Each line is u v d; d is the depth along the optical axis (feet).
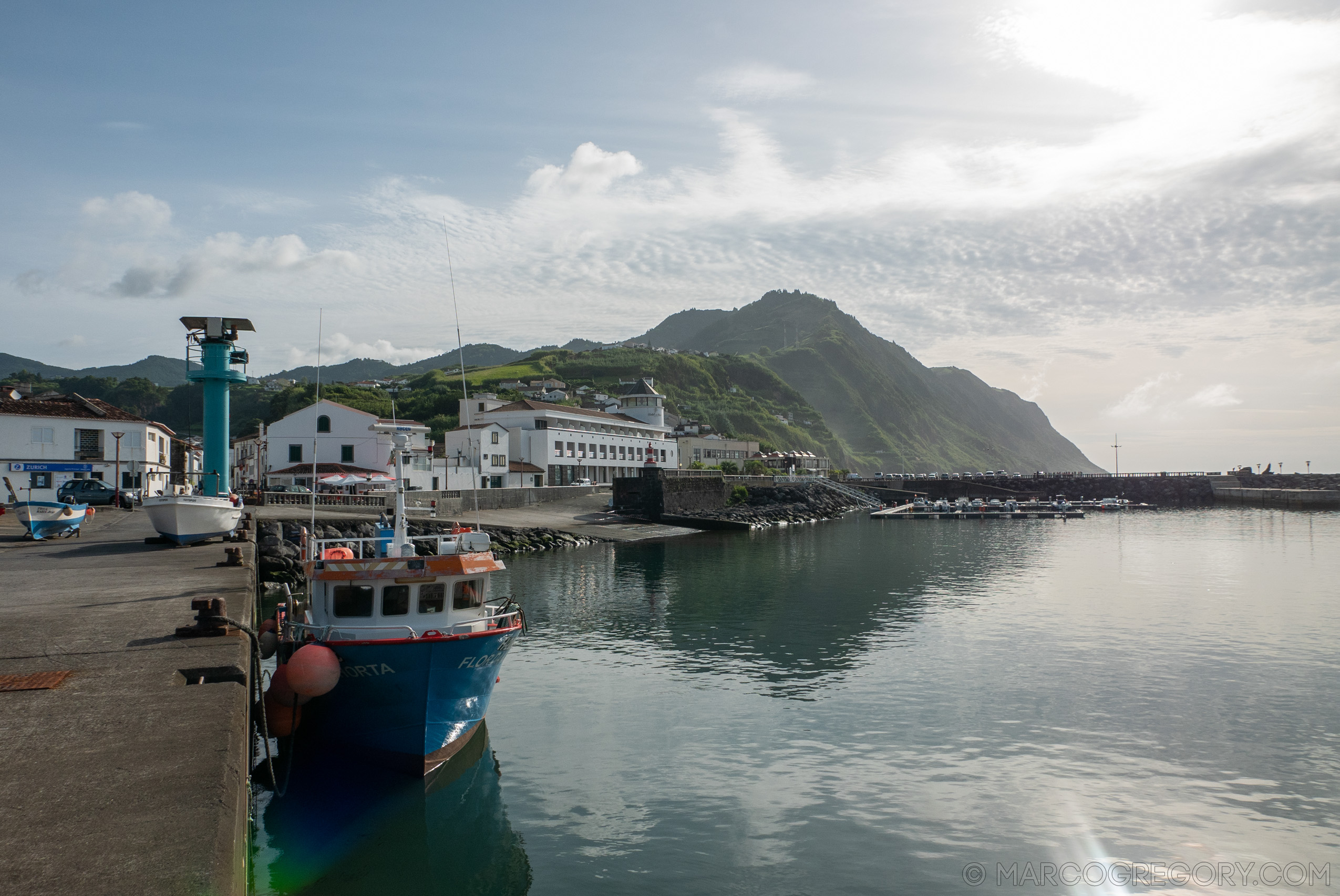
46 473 187.32
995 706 78.07
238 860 27.02
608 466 394.11
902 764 63.77
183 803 26.84
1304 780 60.54
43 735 32.91
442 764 60.34
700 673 90.02
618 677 88.43
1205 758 64.90
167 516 100.99
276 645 65.00
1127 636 109.60
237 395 651.66
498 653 61.87
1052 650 101.14
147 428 203.21
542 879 46.60
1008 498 508.94
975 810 55.67
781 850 50.08
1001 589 152.56
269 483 260.01
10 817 25.67
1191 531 292.40
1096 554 215.10
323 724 59.98
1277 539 258.57
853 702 79.41
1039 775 61.67
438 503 231.50
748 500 403.34
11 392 216.13
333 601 60.64
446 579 61.31
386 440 268.21
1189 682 86.48
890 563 193.26
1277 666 92.94
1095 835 52.13
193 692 38.91
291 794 57.41
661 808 55.88
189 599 63.05
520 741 68.69
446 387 537.24
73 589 67.67
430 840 50.98
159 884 21.74
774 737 69.51
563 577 167.53
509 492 276.21
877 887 46.01
